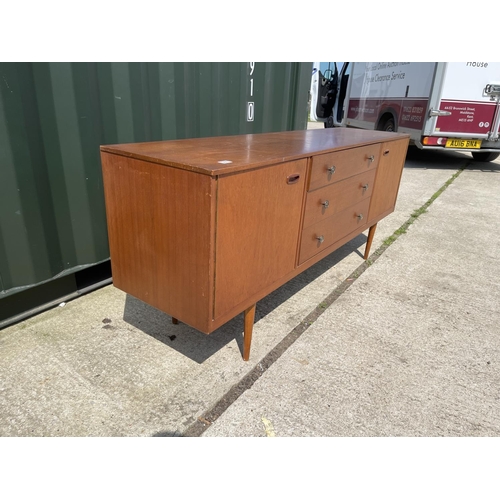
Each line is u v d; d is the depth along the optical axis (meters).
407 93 6.74
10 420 1.66
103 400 1.78
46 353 2.06
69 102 2.16
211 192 1.44
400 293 2.84
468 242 3.82
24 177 2.04
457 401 1.87
